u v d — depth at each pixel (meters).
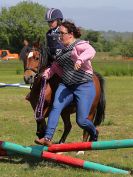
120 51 117.62
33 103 9.61
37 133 9.65
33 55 9.38
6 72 54.44
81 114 8.62
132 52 110.94
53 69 8.99
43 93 8.98
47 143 8.43
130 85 34.94
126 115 17.47
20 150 8.59
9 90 30.12
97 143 8.11
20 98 24.30
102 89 9.94
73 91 8.68
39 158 9.16
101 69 51.69
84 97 8.61
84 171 8.41
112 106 20.44
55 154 8.53
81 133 13.21
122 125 14.89
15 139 11.97
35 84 9.35
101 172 8.33
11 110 18.95
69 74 8.59
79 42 8.38
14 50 127.25
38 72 9.39
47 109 9.28
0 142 8.73
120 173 8.23
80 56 8.18
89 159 9.70
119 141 7.91
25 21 125.75
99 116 10.06
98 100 9.71
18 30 126.75
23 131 13.36
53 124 8.45
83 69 8.61
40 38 9.62
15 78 41.25
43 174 8.29
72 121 15.78
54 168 8.74
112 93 27.47
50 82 9.23
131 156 10.04
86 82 8.66
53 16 9.38
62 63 8.62
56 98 8.62
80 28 8.62
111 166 8.99
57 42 9.30
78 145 8.30
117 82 38.72
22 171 8.52
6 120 15.88
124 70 50.34
